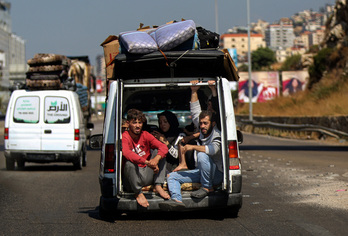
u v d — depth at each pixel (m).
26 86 17.83
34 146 16.44
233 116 8.28
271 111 51.19
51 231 7.66
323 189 11.47
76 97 17.36
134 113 8.09
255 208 9.37
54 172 16.14
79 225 8.11
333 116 31.28
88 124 18.16
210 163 8.21
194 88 8.82
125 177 8.10
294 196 10.65
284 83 63.66
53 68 17.52
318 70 49.69
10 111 16.59
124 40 8.45
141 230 7.69
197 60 8.82
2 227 7.95
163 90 10.90
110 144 8.27
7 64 147.00
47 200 10.57
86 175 15.25
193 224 8.08
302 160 18.44
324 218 8.33
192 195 8.12
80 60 33.50
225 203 8.16
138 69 9.38
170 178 8.28
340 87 41.06
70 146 16.47
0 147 27.31
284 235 7.18
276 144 28.55
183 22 8.70
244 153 22.11
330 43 50.75
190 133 9.38
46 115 16.55
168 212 9.14
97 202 10.32
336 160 18.20
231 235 7.23
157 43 8.46
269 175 14.39
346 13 49.69
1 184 13.15
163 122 9.22
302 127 34.09
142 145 8.22
